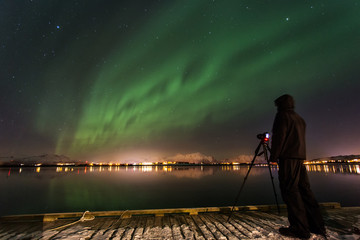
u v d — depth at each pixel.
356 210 3.89
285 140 2.68
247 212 3.90
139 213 3.69
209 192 15.64
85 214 3.57
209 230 2.93
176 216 3.67
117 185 21.94
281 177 2.71
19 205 11.36
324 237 2.51
